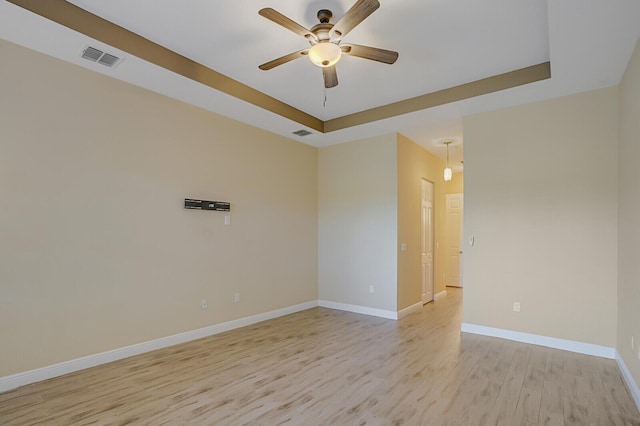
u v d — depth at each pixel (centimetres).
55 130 296
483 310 414
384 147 514
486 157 414
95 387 274
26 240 279
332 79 301
